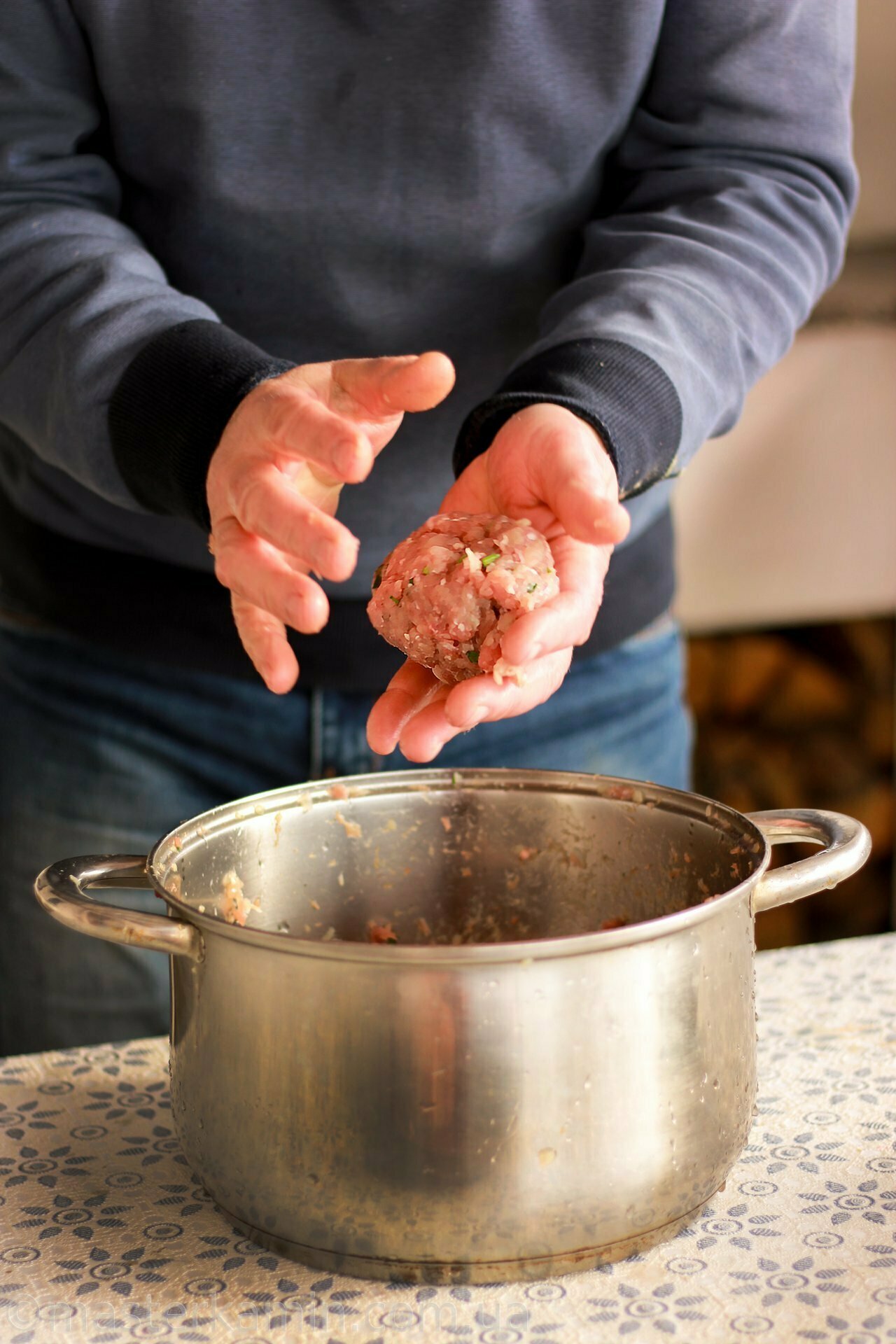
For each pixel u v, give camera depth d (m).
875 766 3.01
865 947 1.42
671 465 1.30
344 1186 1.06
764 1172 1.16
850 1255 1.10
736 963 1.10
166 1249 1.12
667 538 1.67
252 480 1.15
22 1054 1.66
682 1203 1.09
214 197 1.44
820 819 1.20
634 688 1.64
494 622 1.20
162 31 1.41
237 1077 1.08
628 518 1.16
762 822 1.22
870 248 2.57
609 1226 1.07
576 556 1.22
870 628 2.93
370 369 1.16
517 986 1.04
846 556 2.75
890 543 2.75
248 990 1.07
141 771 1.60
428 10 1.39
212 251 1.47
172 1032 1.13
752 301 1.38
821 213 1.45
